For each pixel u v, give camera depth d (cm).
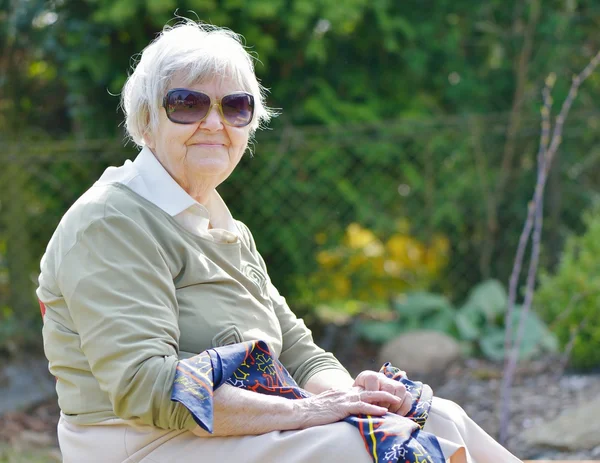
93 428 201
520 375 504
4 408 480
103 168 599
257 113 227
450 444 190
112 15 547
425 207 639
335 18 573
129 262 192
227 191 598
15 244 608
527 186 656
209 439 193
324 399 195
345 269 660
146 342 186
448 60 666
